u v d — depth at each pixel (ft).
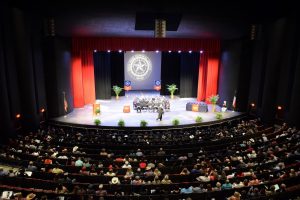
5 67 56.75
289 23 67.56
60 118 75.51
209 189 32.24
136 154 47.52
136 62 116.67
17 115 61.00
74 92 88.38
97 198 30.17
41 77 71.36
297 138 52.16
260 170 39.75
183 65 106.93
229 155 45.57
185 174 37.60
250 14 62.03
